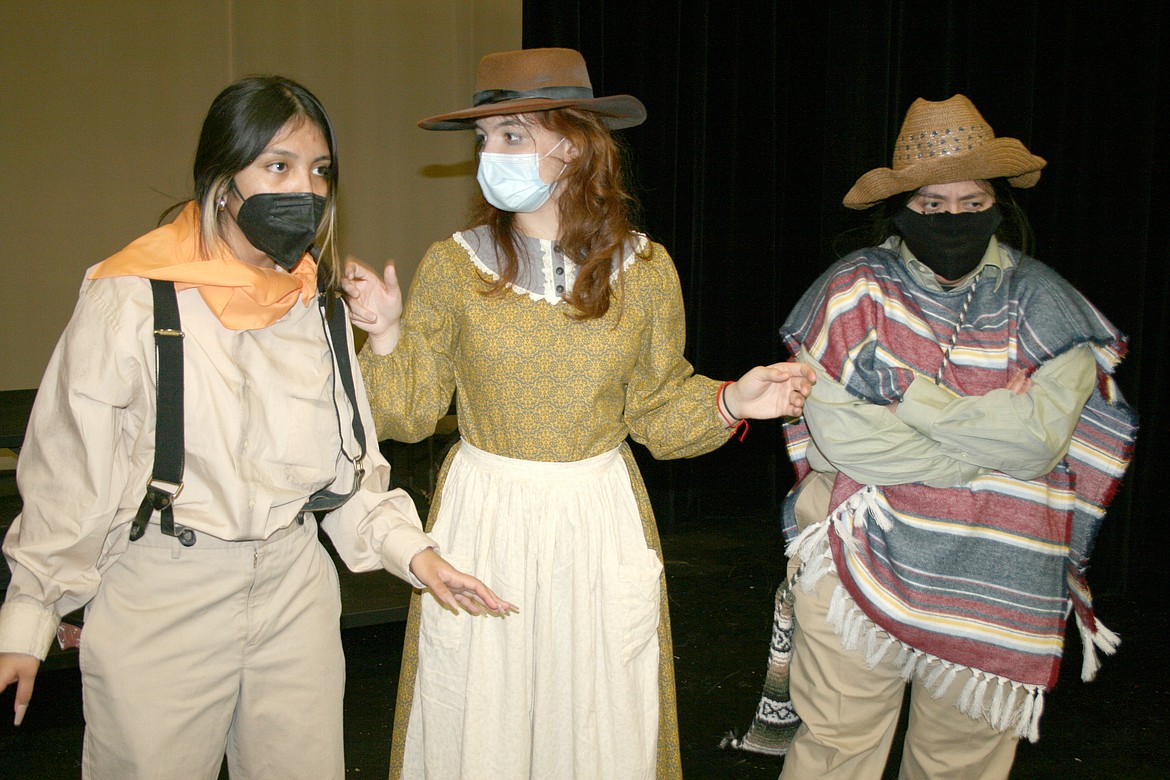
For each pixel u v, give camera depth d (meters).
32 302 3.83
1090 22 3.44
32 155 3.77
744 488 4.20
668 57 3.84
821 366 1.63
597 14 3.78
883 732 1.72
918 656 1.62
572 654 1.54
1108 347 1.68
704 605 3.24
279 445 1.27
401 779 1.66
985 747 1.67
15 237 3.78
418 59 4.26
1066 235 3.59
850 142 3.77
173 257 1.22
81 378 1.15
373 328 1.50
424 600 1.57
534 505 1.53
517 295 1.52
